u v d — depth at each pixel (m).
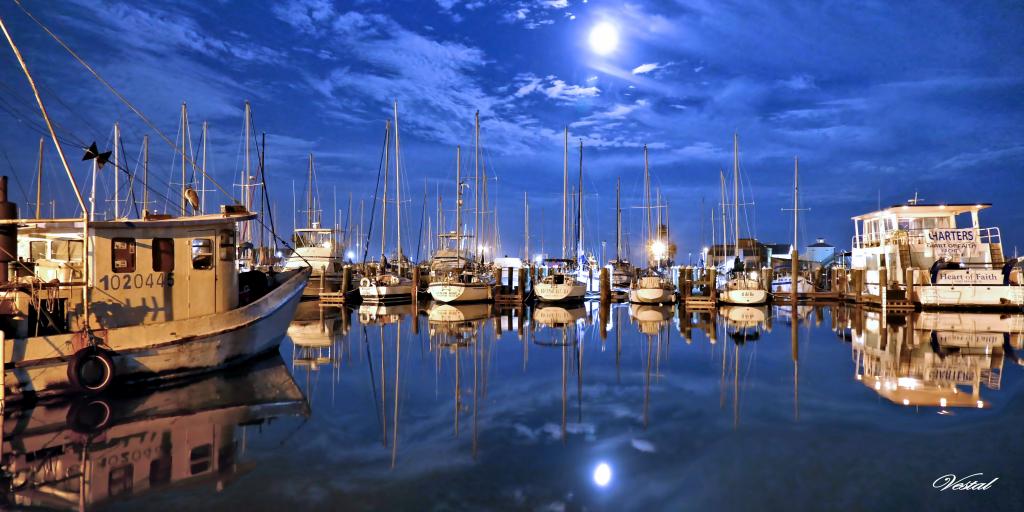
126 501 8.19
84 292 12.88
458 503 8.03
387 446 10.46
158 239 14.55
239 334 15.77
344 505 8.00
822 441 10.47
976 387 14.58
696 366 18.02
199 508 7.94
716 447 10.24
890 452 9.84
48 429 11.22
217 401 13.35
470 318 32.81
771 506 7.86
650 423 11.80
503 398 14.11
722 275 56.69
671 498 8.16
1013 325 28.11
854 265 42.56
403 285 43.66
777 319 32.12
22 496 8.34
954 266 34.47
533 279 49.16
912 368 17.23
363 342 23.42
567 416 12.44
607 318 33.03
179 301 14.84
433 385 15.54
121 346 13.51
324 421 12.07
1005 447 9.96
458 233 47.56
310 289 43.62
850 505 7.88
